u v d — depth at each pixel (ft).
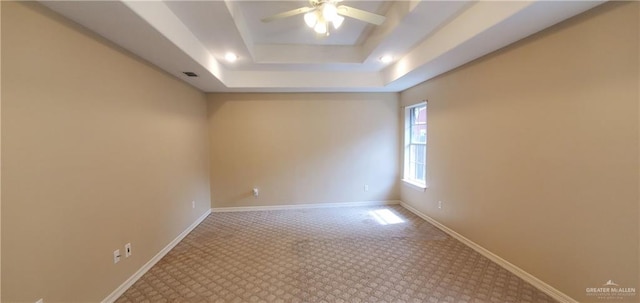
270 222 14.61
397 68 13.32
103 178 7.24
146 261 9.30
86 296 6.64
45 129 5.59
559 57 6.98
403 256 10.18
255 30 10.98
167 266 9.64
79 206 6.45
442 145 12.67
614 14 5.79
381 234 12.52
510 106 8.63
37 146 5.43
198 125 14.88
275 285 8.32
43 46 5.55
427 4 7.68
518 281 8.29
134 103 8.68
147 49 8.29
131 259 8.45
